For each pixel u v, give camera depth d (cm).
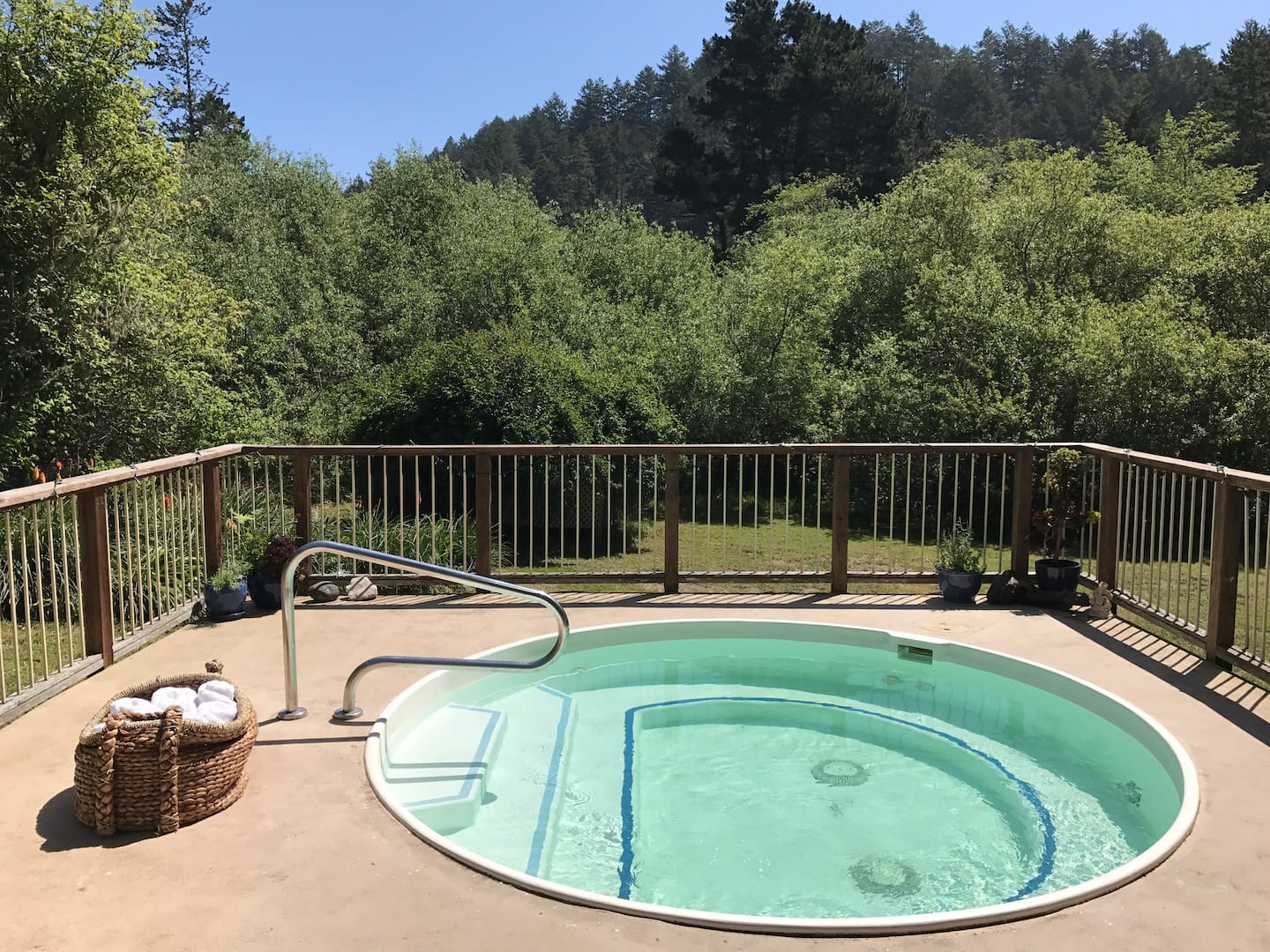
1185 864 280
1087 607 602
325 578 628
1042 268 1342
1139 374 1098
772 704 485
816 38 3347
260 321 1340
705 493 1345
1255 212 1302
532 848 324
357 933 240
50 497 427
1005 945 238
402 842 290
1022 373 1155
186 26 3978
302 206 1752
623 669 544
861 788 390
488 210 1844
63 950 231
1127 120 3744
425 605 603
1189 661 488
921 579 643
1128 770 407
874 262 1446
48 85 888
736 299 1453
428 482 980
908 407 1210
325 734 379
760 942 238
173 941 236
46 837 291
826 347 1437
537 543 1002
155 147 980
